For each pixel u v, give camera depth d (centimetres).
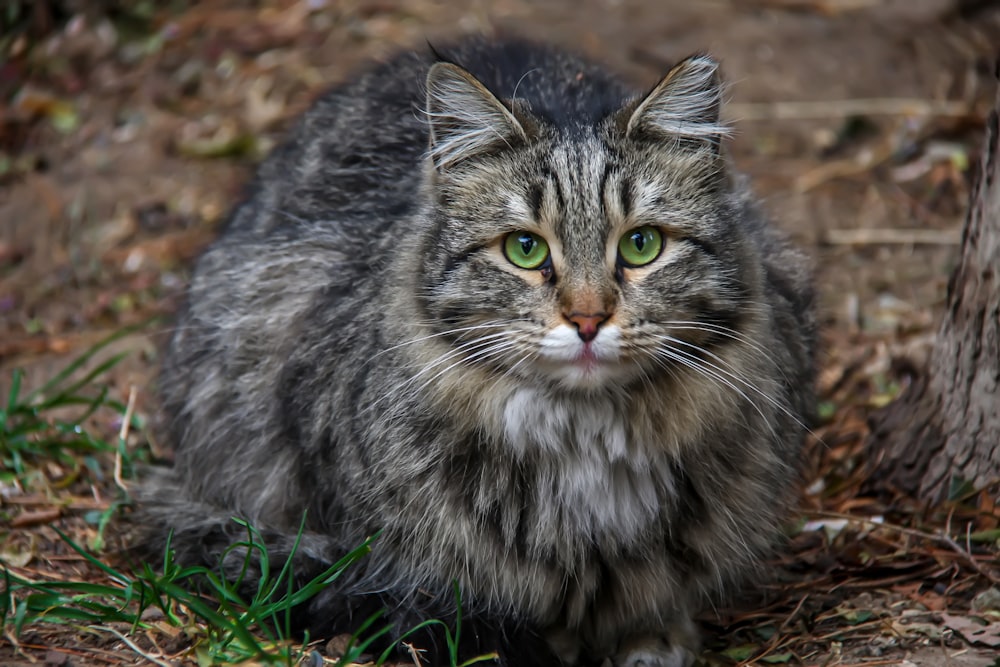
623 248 617
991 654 634
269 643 634
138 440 921
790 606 714
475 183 632
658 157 628
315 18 1438
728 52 1343
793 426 712
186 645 634
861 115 1262
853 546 753
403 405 641
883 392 932
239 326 764
